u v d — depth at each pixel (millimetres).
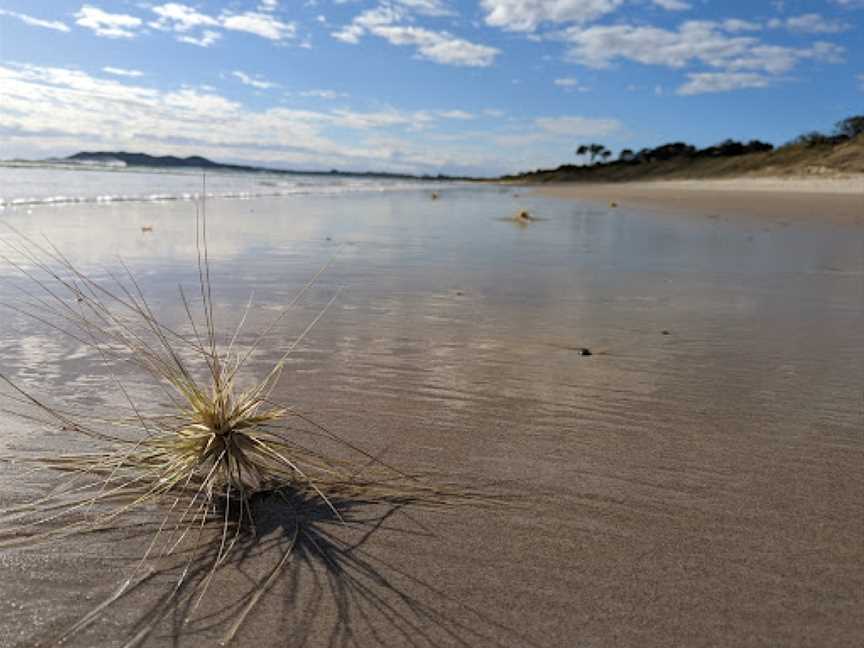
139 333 3568
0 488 1857
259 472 1962
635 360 3264
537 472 2059
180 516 1755
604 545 1676
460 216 13633
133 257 6355
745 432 2385
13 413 2395
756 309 4508
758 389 2848
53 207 12281
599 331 3852
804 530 1756
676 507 1864
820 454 2213
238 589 1476
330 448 2188
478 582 1521
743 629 1382
